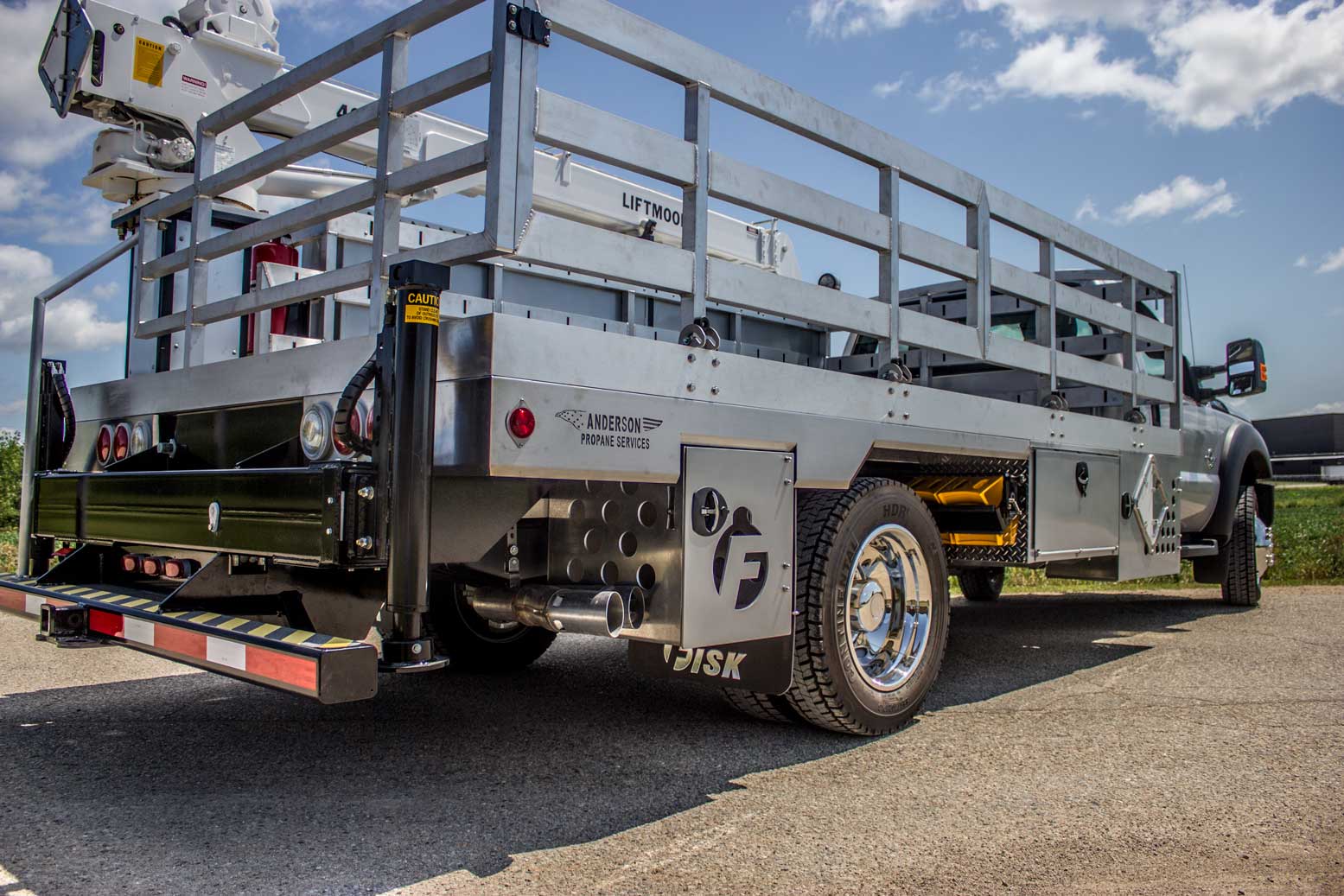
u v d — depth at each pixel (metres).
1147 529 5.45
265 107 3.32
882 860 2.38
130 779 2.98
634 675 4.66
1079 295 4.99
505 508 2.60
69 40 4.49
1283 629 6.41
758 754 3.31
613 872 2.29
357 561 2.28
